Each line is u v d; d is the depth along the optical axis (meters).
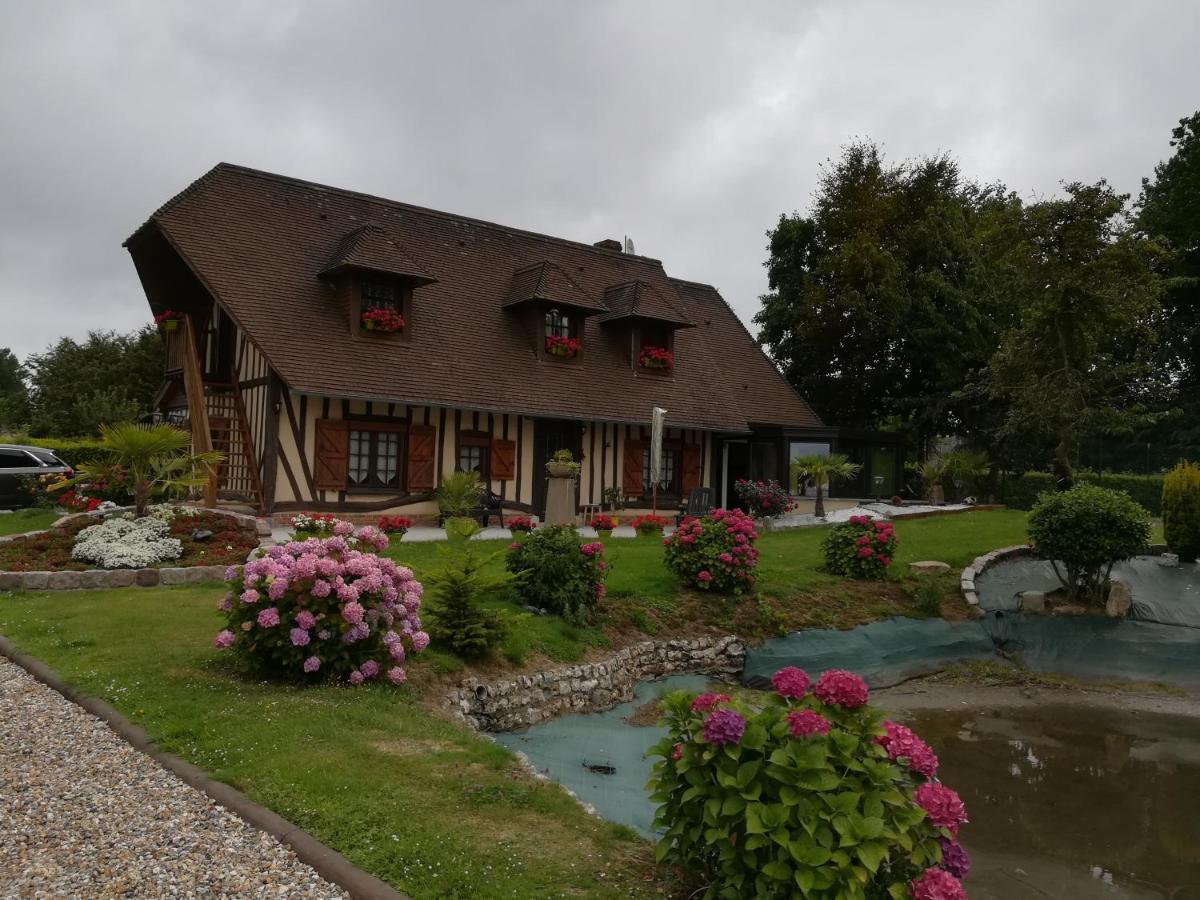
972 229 27.58
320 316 16.31
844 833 3.22
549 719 8.29
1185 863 5.77
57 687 6.23
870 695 10.26
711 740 3.47
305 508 15.39
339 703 6.09
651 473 18.91
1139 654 11.35
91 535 10.98
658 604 11.12
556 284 19.50
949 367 26.12
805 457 19.75
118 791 4.45
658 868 3.98
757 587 12.08
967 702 10.12
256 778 4.61
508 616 8.65
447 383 16.91
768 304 31.48
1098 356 22.25
